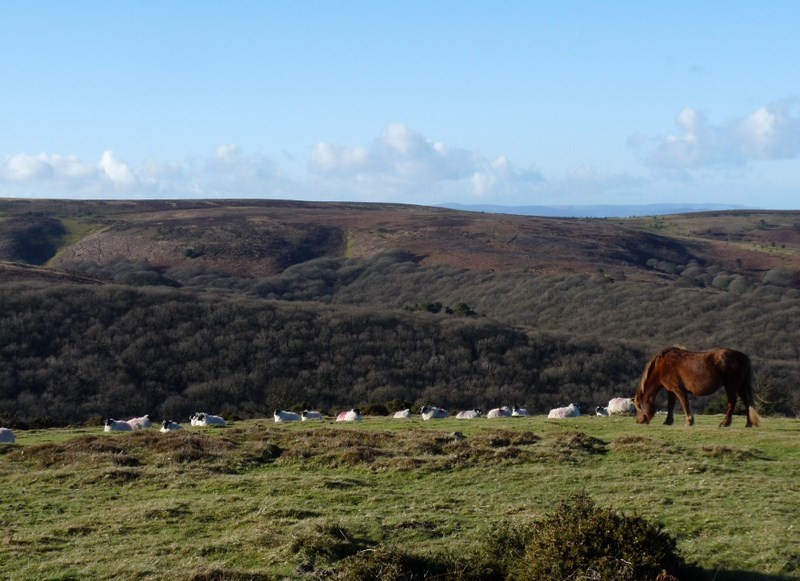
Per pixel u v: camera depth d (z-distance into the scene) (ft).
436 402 176.04
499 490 48.37
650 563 30.22
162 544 38.78
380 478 52.95
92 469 56.34
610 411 93.86
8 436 72.69
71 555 37.32
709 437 61.57
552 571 30.37
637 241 504.43
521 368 195.72
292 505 45.19
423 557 34.65
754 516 39.45
